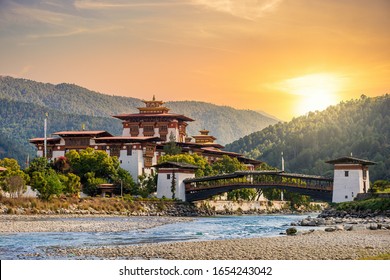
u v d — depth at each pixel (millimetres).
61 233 100688
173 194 198250
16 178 162250
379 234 88250
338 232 94188
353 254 64250
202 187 198125
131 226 119562
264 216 197375
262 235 99000
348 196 170125
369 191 171875
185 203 197625
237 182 192750
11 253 70000
